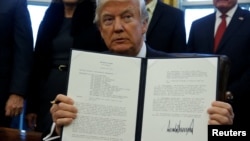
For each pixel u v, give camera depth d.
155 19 2.53
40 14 4.47
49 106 2.35
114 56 1.33
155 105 1.28
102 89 1.31
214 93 1.23
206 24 2.79
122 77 1.32
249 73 2.52
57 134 1.40
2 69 2.39
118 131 1.28
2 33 2.39
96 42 2.37
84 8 2.43
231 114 1.25
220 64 1.25
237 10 2.70
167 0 3.94
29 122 2.51
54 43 2.40
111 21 1.52
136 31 1.53
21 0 2.48
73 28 2.39
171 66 1.30
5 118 2.42
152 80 1.31
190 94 1.26
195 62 1.28
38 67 2.47
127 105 1.30
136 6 1.52
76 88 1.30
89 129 1.28
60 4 2.50
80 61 1.32
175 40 2.52
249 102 2.52
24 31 2.44
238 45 2.57
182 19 2.58
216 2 2.73
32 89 2.49
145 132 1.27
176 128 1.25
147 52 1.63
